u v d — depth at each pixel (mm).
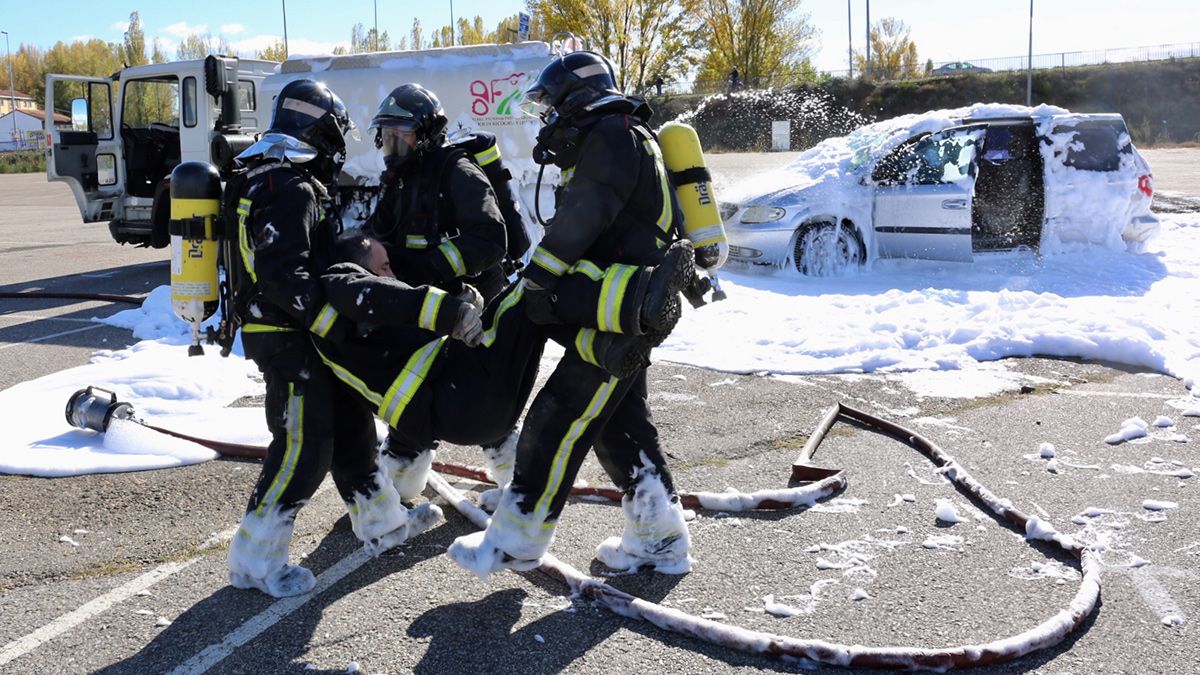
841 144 11164
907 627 3441
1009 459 5109
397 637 3412
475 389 3545
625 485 3820
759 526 4328
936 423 5715
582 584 3654
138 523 4457
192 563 4047
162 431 5500
